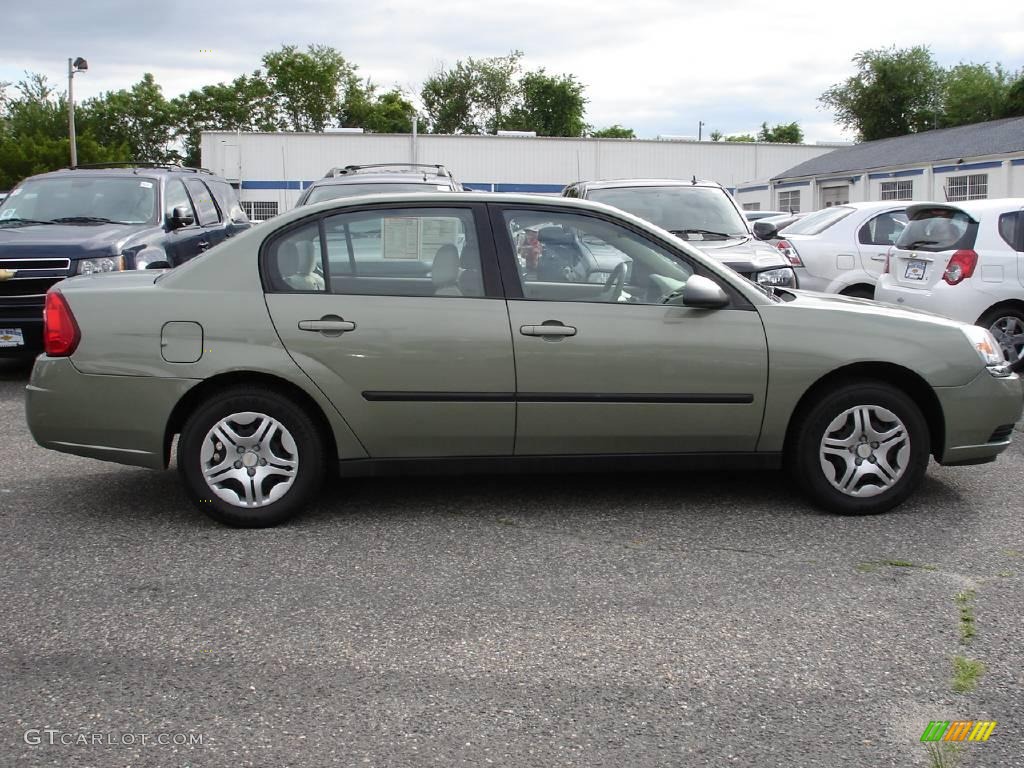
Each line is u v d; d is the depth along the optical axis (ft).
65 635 11.59
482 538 15.11
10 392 27.81
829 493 16.17
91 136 222.07
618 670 10.76
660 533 15.35
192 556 14.29
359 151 130.62
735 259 27.68
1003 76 203.00
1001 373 16.33
